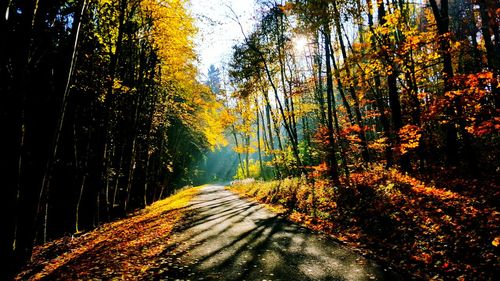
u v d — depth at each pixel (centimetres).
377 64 1338
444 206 895
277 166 3011
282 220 1270
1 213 658
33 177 782
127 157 2162
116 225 1498
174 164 4134
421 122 1411
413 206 959
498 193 906
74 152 1421
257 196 2261
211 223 1302
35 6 681
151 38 1585
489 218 740
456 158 1345
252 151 4362
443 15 1260
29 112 968
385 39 1326
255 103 3272
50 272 737
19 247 773
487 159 1391
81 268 757
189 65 1967
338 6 1322
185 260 782
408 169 1437
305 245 870
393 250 754
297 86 2416
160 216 1669
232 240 970
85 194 1812
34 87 1020
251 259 762
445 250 679
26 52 670
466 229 727
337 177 1708
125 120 2064
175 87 2286
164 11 1421
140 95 2014
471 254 634
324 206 1330
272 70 2520
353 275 628
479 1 1373
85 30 1262
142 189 2709
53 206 1612
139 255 852
